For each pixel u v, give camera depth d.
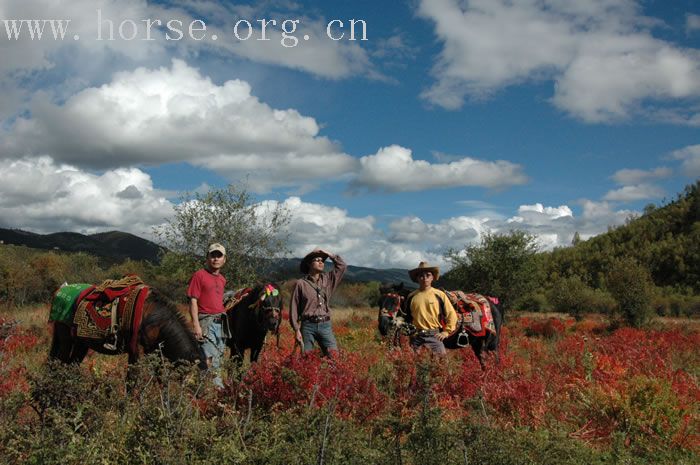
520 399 6.46
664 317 42.28
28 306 29.45
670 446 6.21
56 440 3.79
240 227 18.36
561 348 12.23
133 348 6.42
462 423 4.03
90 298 6.54
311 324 7.89
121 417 4.22
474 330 9.26
